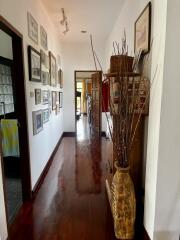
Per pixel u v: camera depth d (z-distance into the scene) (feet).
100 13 11.79
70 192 8.66
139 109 6.33
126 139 5.74
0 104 11.68
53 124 13.71
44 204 7.73
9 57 12.00
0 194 5.22
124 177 5.74
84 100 39.78
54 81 14.07
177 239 5.42
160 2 4.84
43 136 10.50
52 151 13.32
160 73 4.83
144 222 6.01
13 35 6.71
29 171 7.91
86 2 10.33
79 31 15.17
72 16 12.16
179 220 5.33
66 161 12.66
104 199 8.10
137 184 7.27
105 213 7.17
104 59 19.06
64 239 5.93
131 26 9.12
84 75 33.22
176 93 4.78
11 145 10.00
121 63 5.97
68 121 19.97
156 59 5.11
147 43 6.59
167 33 4.56
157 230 5.35
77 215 7.05
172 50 4.62
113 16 12.23
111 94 6.35
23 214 7.09
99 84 18.52
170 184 5.15
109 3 10.49
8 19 5.86
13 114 11.89
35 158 8.89
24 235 6.09
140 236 6.06
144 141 7.04
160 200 5.20
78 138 19.08
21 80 7.31
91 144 16.80
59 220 6.78
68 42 18.47
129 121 5.66
